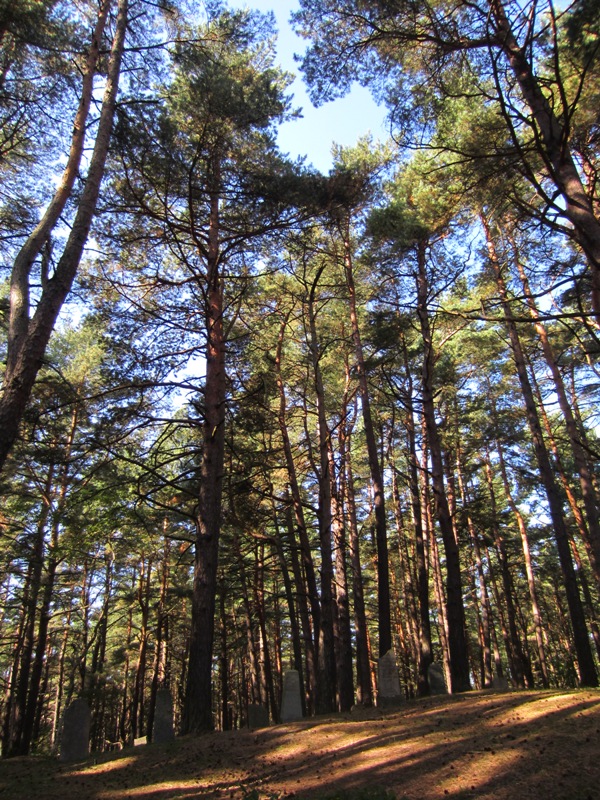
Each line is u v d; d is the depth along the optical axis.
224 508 16.95
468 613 34.62
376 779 5.71
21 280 7.89
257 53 14.64
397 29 7.63
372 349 19.00
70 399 13.55
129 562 24.91
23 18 9.80
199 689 9.54
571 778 4.80
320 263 17.61
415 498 18.34
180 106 10.51
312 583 14.56
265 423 15.44
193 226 11.09
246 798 4.91
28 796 6.50
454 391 22.00
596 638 24.33
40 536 17.28
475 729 7.13
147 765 7.63
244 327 16.58
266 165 11.81
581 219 5.60
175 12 11.82
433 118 8.95
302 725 9.14
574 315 4.82
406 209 14.09
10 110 11.52
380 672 11.29
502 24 6.45
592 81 7.84
